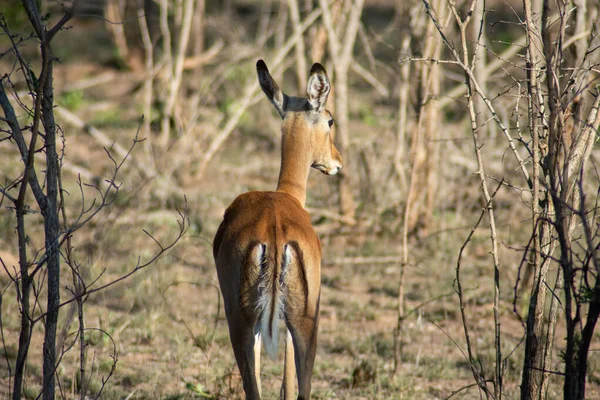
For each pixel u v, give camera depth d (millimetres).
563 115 6984
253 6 42656
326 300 14102
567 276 6016
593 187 13867
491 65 18516
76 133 26438
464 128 21641
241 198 8109
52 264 6574
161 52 32438
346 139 17484
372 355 11484
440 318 12805
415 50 15922
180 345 11141
